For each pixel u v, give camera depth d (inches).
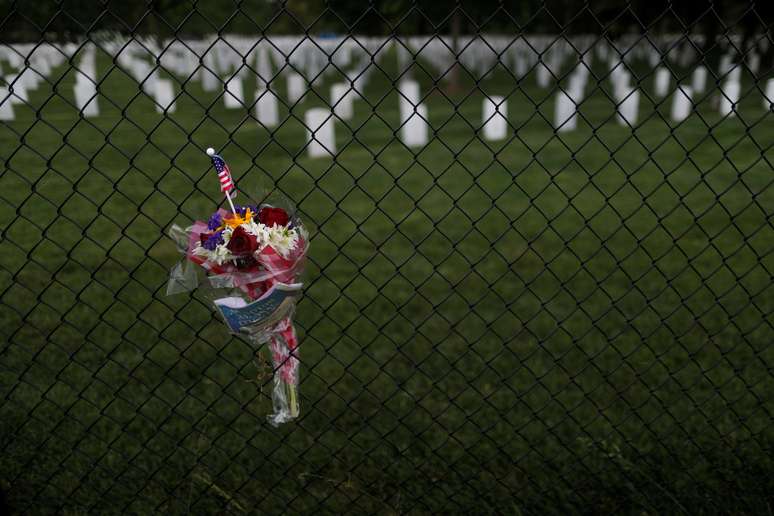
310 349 165.0
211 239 62.0
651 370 150.9
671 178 329.4
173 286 65.6
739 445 110.4
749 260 223.6
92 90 404.2
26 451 110.4
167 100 451.5
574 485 109.2
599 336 170.6
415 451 121.5
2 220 249.8
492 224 269.3
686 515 101.8
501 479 112.3
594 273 216.2
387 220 275.7
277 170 346.0
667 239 246.5
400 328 177.9
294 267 64.1
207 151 62.5
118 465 112.6
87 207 270.4
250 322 64.9
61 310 179.8
